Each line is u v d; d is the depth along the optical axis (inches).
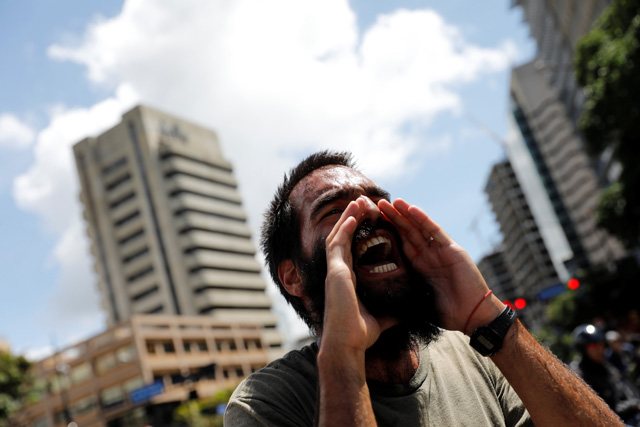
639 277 1365.7
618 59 839.7
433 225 60.4
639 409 176.4
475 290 58.1
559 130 4133.9
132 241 3181.6
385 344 57.6
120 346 2198.6
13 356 1398.9
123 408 2128.4
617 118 864.3
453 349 65.4
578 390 55.3
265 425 56.1
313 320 66.1
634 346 310.2
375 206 58.5
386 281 56.7
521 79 4493.1
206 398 2267.5
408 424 55.6
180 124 3474.4
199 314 3006.9
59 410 2235.5
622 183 968.3
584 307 1445.6
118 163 3319.4
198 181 3334.2
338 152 69.7
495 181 5255.9
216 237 3233.3
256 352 2728.8
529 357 55.6
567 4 2800.2
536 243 4849.9
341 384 49.2
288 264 67.3
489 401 60.4
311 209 62.5
